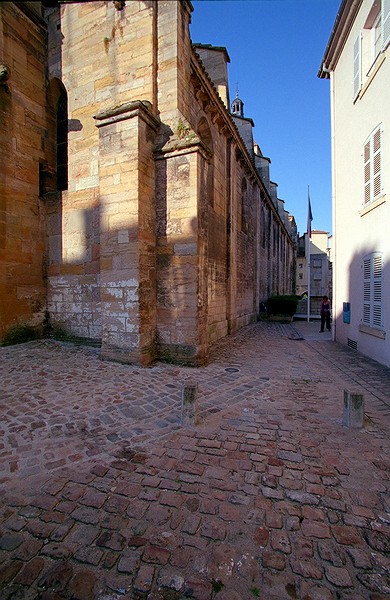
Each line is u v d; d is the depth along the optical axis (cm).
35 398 495
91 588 190
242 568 205
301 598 185
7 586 191
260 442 373
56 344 876
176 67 743
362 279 909
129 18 789
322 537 231
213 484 292
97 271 867
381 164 778
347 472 314
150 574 200
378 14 818
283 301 2014
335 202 1152
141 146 701
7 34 846
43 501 266
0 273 830
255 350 971
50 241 945
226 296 1329
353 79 952
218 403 501
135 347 695
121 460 331
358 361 816
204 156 745
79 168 890
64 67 908
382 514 256
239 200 1549
